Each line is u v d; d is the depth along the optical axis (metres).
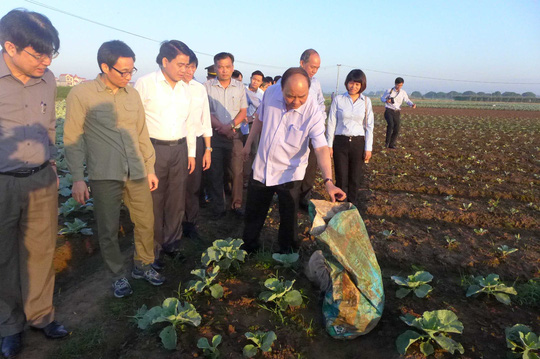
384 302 2.96
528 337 2.43
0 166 2.26
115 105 2.76
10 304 2.52
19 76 2.24
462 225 5.04
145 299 3.18
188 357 2.45
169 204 3.70
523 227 4.96
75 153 2.73
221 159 4.83
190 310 2.73
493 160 9.66
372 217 5.27
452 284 3.41
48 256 2.62
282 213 3.53
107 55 2.54
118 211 2.95
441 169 8.34
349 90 4.67
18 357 2.52
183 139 3.58
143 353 2.51
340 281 2.60
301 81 2.85
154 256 3.48
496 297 3.04
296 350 2.56
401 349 2.49
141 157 2.97
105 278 3.54
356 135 4.72
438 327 2.51
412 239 4.34
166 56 3.15
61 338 2.71
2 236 2.35
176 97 3.39
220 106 4.74
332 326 2.66
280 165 3.34
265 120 3.35
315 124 3.17
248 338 2.50
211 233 4.56
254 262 3.70
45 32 2.07
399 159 9.47
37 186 2.44
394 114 10.70
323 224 2.68
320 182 6.90
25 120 2.30
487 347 2.55
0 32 2.01
